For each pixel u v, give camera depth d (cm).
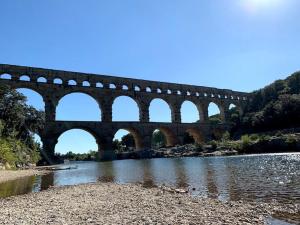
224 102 13225
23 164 6988
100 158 9975
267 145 8312
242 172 3619
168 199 2089
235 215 1555
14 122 7756
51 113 9138
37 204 2039
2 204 2081
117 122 10162
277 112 11281
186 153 9700
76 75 9862
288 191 2167
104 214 1680
